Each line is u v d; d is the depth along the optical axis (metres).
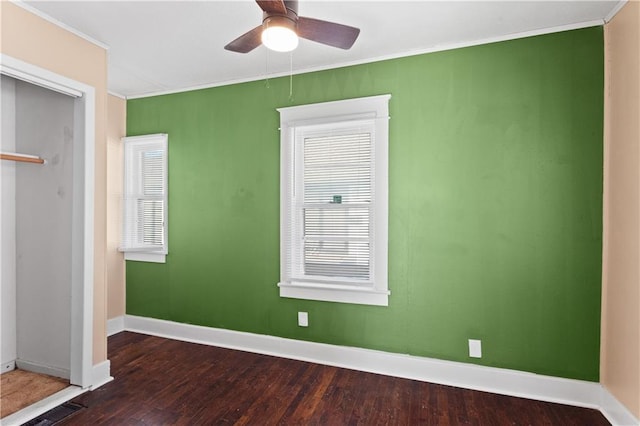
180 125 3.52
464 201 2.58
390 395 2.42
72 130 2.56
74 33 2.43
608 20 2.22
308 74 3.03
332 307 2.94
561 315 2.36
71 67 2.40
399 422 2.12
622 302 2.04
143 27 2.40
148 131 3.66
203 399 2.37
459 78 2.59
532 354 2.42
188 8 2.18
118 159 3.70
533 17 2.25
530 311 2.43
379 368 2.76
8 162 2.75
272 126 3.16
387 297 2.76
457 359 2.59
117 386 2.54
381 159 2.77
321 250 3.03
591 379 2.29
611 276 2.17
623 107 2.04
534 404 2.30
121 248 3.67
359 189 2.89
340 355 2.88
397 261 2.74
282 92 3.12
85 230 2.48
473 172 2.56
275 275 3.14
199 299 3.44
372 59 2.81
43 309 2.68
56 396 2.34
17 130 2.78
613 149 2.15
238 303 3.28
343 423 2.11
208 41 2.59
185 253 3.50
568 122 2.34
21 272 2.77
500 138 2.49
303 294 3.02
